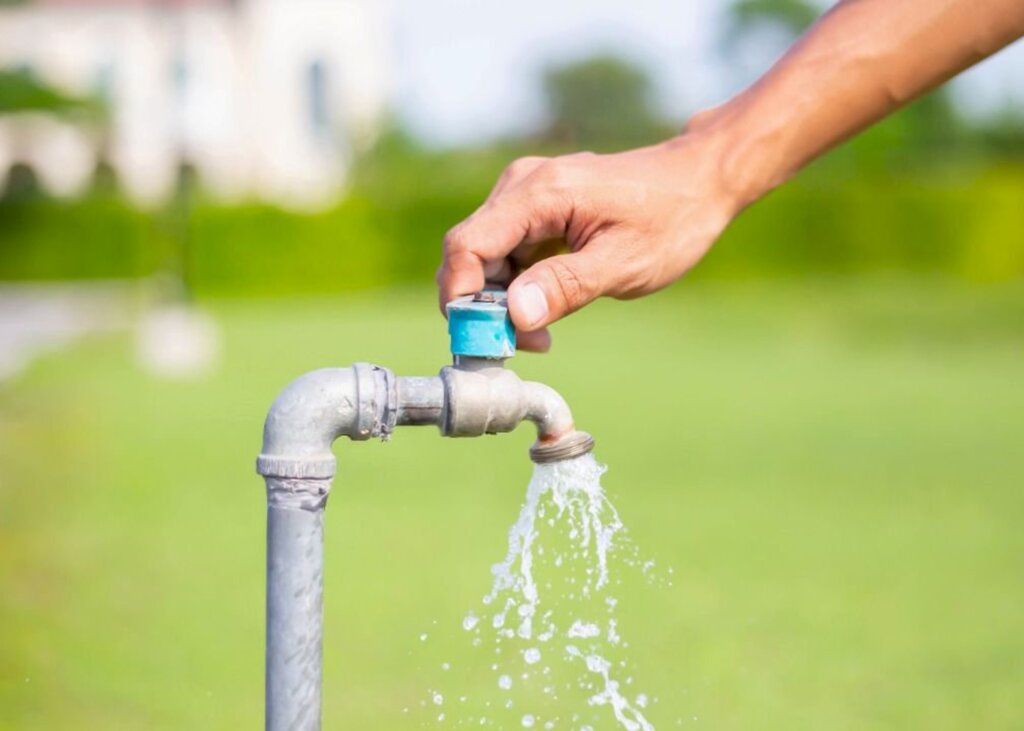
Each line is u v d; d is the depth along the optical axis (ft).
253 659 6.35
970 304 32.55
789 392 18.06
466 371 3.04
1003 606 7.38
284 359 21.50
